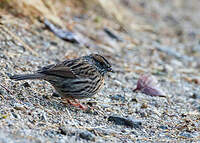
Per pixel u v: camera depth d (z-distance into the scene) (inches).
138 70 621.3
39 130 335.6
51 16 664.4
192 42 891.4
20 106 369.4
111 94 481.1
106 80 534.6
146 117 426.9
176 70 678.5
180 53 794.2
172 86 578.2
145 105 453.4
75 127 358.6
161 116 438.0
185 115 448.8
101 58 418.3
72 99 416.2
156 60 706.8
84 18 750.5
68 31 651.5
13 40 546.0
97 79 412.5
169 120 428.5
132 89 520.1
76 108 409.4
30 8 634.8
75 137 333.1
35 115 364.8
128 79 564.4
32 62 506.3
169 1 1226.6
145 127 397.4
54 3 737.6
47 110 384.8
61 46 601.0
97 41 692.1
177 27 993.5
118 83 529.3
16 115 352.5
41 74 378.6
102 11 811.4
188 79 626.8
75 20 728.3
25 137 308.5
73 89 397.7
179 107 481.1
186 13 1152.2
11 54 508.7
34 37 586.2
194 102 509.7
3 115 345.4
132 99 472.7
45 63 518.0
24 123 342.3
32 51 543.8
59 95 425.7
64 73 390.3
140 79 519.8
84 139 335.3
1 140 289.6
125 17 900.0
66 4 767.1
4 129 316.5
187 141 373.1
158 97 506.0
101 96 468.1
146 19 973.2
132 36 802.8
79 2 790.5
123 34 785.6
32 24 614.9
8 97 388.2
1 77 431.5
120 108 441.1
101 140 342.3
